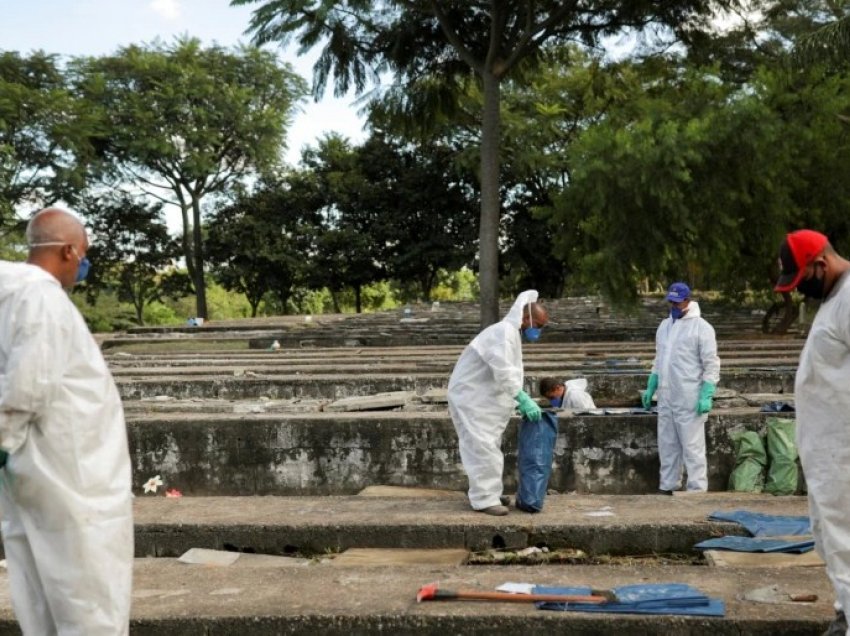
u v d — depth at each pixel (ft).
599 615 14.29
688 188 63.87
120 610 11.94
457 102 86.33
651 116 64.80
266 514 21.88
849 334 11.87
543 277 141.28
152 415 31.50
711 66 70.28
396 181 146.10
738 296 74.08
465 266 146.61
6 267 11.93
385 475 29.25
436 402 33.96
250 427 29.53
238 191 151.02
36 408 11.34
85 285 150.71
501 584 16.16
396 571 17.25
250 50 146.30
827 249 12.51
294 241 149.59
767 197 64.54
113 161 138.10
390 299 200.34
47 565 11.64
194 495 29.76
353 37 76.79
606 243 67.56
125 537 12.15
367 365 49.88
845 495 12.19
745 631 13.85
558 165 121.19
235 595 15.98
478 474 21.49
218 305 205.98
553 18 71.10
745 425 28.50
